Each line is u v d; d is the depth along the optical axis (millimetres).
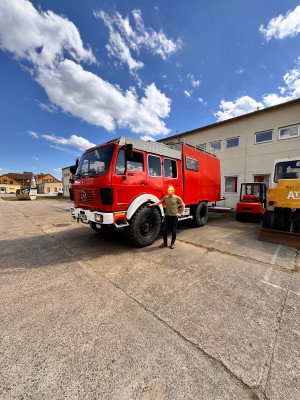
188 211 5746
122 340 1593
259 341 1593
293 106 9180
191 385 1217
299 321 1840
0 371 1313
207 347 1526
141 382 1237
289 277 2770
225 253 3799
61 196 32875
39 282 2625
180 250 3986
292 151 9266
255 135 10547
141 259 3471
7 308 2041
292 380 1254
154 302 2145
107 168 3617
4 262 3354
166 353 1465
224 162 11844
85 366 1354
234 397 1142
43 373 1302
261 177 10562
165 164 4852
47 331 1696
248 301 2174
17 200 22062
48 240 4758
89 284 2562
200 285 2531
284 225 4512
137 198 3938
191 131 13188
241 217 7922
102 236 5145
